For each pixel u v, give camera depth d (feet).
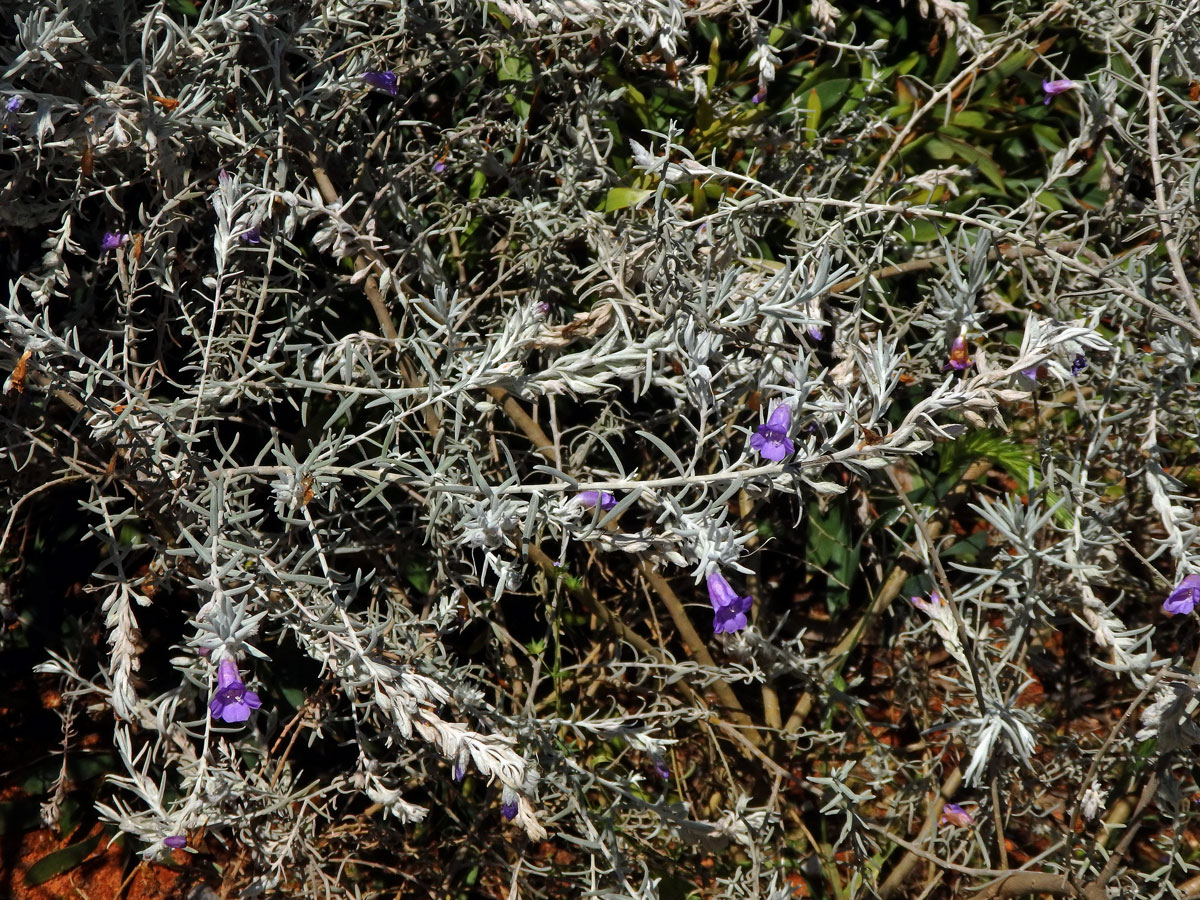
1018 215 2.59
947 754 2.50
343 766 2.50
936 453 2.51
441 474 1.82
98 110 1.91
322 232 2.04
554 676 2.31
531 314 1.89
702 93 2.33
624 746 2.39
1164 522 1.88
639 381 2.10
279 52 2.05
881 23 2.73
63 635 2.53
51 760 2.48
